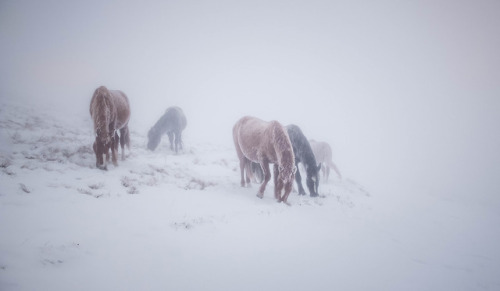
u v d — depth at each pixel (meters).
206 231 5.30
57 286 3.11
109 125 8.27
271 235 5.61
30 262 3.45
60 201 5.47
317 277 4.22
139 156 11.24
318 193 10.61
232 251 4.67
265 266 4.33
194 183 8.58
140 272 3.68
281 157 7.59
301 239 5.64
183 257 4.25
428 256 6.12
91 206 5.54
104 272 3.55
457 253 6.79
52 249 3.83
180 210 6.21
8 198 5.15
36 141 9.34
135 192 6.79
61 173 7.08
